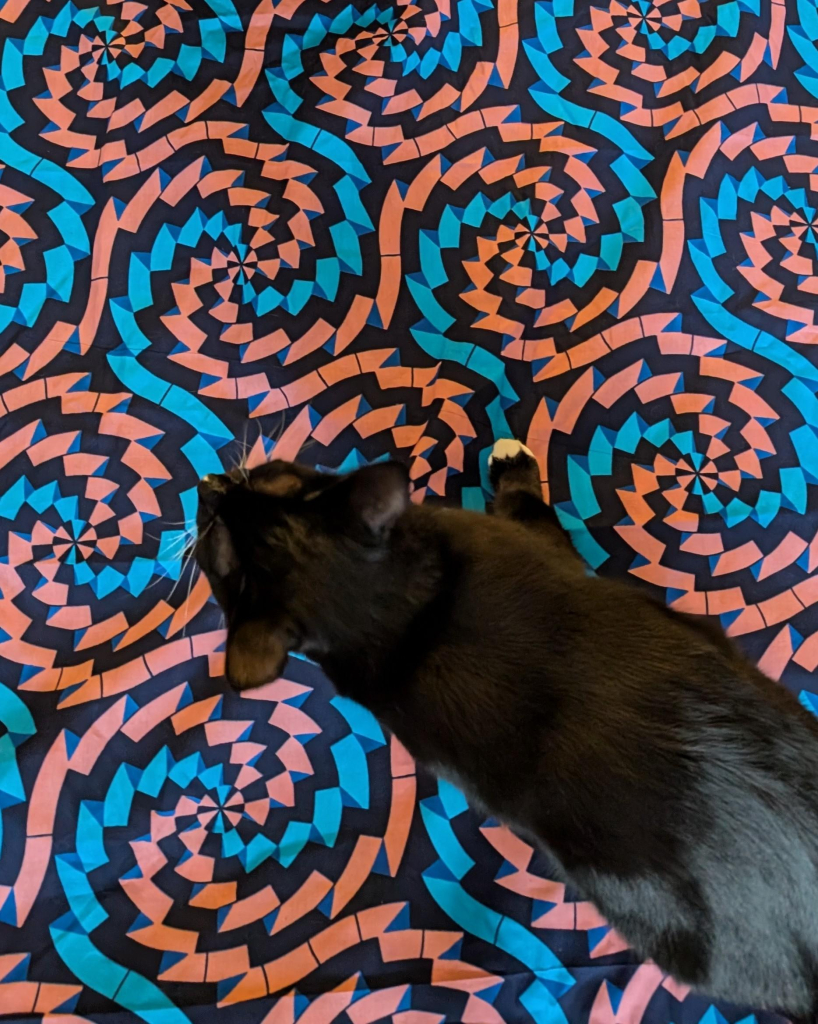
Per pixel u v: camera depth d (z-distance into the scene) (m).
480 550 0.96
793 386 1.36
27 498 1.34
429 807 1.25
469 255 1.41
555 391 1.37
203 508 1.00
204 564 0.99
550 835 0.87
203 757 1.27
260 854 1.24
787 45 1.46
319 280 1.41
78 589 1.32
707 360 1.37
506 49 1.46
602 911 0.91
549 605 0.90
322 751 1.27
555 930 1.20
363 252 1.42
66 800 1.24
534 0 1.47
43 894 1.21
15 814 1.23
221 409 1.37
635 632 0.89
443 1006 1.18
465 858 1.23
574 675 0.86
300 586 0.88
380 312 1.40
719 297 1.39
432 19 1.47
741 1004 0.90
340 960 1.20
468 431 1.35
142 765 1.26
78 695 1.27
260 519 0.90
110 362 1.38
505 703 0.87
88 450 1.36
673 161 1.42
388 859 1.24
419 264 1.41
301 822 1.25
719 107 1.44
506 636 0.89
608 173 1.42
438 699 0.89
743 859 0.81
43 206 1.43
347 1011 1.17
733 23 1.46
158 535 1.33
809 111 1.44
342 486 0.88
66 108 1.47
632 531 1.33
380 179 1.43
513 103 1.45
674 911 0.83
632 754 0.83
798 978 0.83
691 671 0.87
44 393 1.37
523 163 1.43
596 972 1.18
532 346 1.38
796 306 1.38
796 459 1.35
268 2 1.48
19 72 1.48
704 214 1.41
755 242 1.40
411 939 1.21
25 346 1.38
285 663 0.88
